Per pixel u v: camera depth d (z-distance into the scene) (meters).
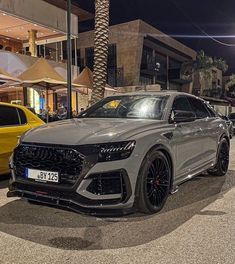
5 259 3.41
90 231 4.16
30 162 4.42
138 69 34.69
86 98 22.78
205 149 6.41
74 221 4.51
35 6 19.19
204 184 6.70
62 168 4.15
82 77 16.36
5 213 4.84
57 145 4.24
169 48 42.97
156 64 36.66
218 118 7.42
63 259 3.40
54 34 21.86
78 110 22.34
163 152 4.96
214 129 6.84
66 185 4.11
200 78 49.56
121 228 4.25
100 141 4.18
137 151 4.34
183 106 6.08
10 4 17.55
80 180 4.03
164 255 3.48
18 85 14.45
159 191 4.86
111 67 35.59
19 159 4.54
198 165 6.12
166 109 5.49
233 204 5.30
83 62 37.50
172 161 5.11
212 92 50.59
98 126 4.72
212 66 50.31
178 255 3.48
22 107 7.03
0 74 12.23
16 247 3.69
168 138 5.00
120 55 34.91
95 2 13.91
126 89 29.09
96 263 3.31
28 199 4.42
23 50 22.06
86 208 4.03
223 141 7.37
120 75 34.88
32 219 4.59
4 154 6.33
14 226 4.33
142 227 4.29
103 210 4.07
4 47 22.09
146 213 4.69
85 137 4.29
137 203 4.47
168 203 5.33
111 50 35.69
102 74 13.84
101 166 4.07
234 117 22.89
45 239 3.91
